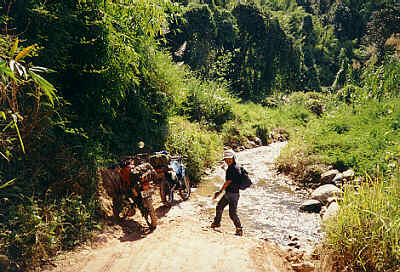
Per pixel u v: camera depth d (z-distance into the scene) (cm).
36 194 449
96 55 648
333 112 1364
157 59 969
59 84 605
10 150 439
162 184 649
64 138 591
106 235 476
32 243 379
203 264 390
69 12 573
